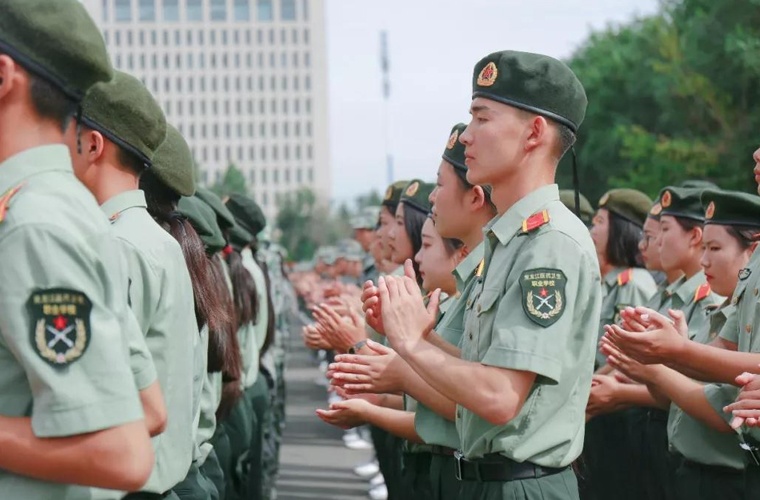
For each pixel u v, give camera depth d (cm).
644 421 723
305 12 16125
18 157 288
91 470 276
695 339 629
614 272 777
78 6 296
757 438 493
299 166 16062
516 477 411
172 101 16100
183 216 508
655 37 3441
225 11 16125
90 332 275
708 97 2878
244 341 764
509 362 385
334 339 599
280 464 1283
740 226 584
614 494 755
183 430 412
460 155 492
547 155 415
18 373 282
